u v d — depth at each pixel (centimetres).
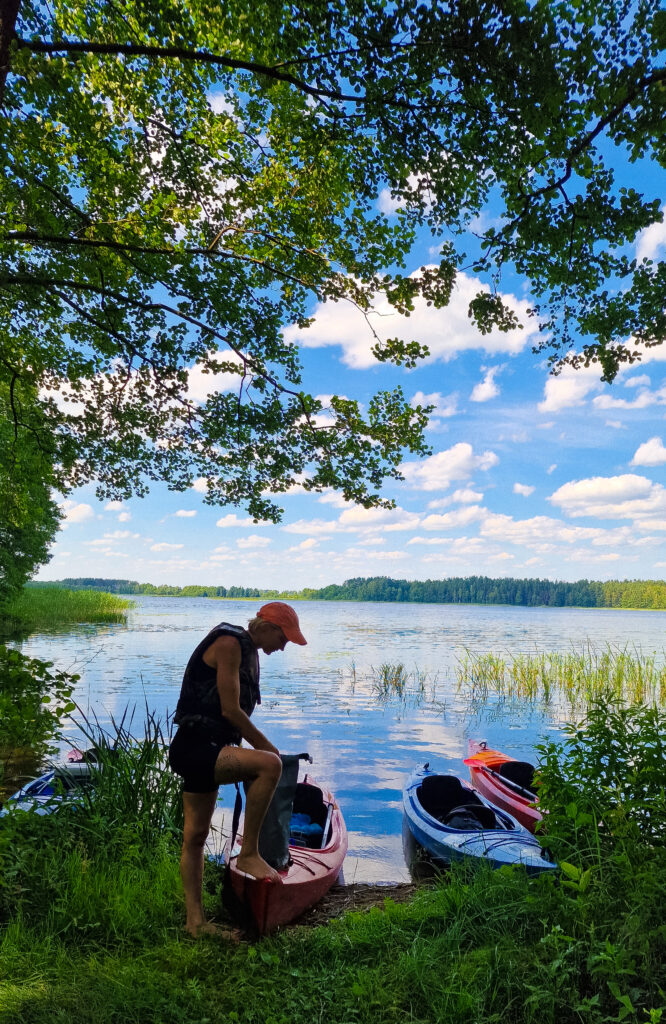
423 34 423
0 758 865
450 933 353
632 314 525
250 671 388
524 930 350
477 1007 283
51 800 495
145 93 636
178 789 570
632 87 407
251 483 796
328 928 382
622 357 553
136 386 777
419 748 1110
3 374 807
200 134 680
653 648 3212
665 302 509
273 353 790
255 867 376
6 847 406
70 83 579
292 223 713
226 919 401
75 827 481
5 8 426
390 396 755
